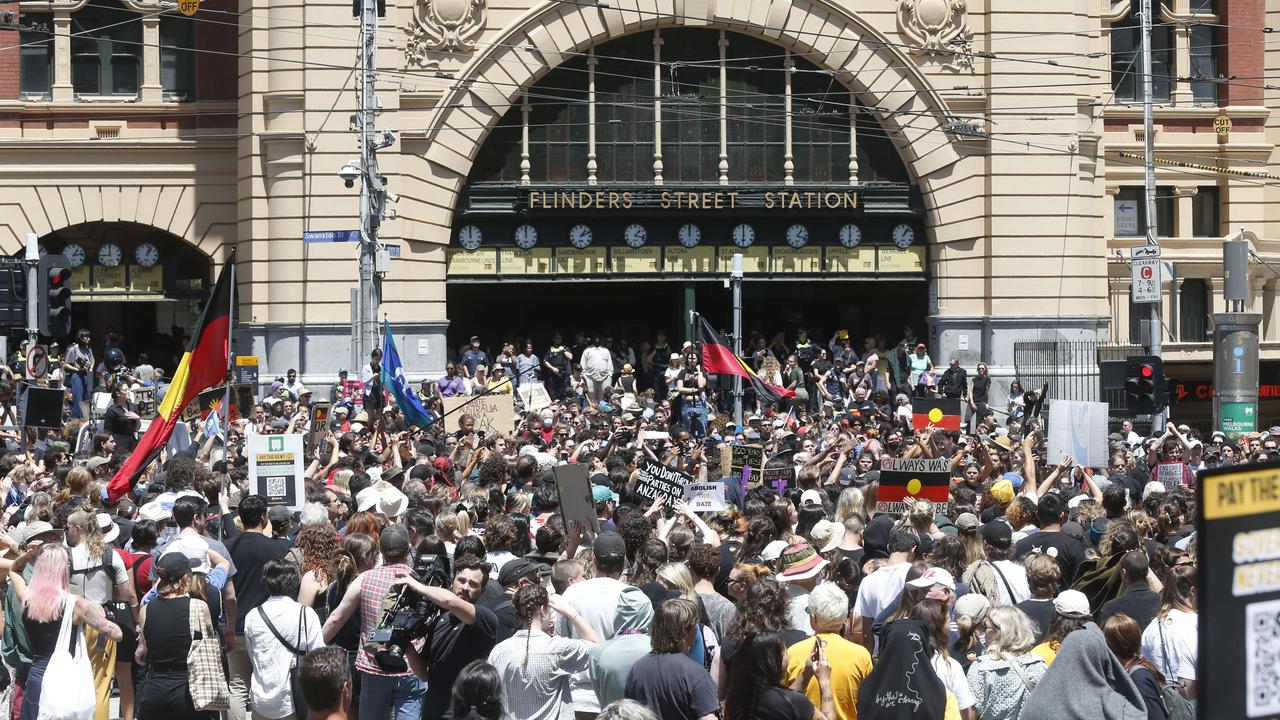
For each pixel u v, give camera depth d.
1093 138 43.38
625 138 42.94
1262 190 48.12
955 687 10.39
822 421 35.19
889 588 12.37
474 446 23.47
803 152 43.59
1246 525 5.52
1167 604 11.11
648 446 20.86
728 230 43.69
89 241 44.38
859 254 44.00
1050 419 21.52
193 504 13.41
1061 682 9.87
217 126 43.38
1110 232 47.00
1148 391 31.56
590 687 11.33
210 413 21.70
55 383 34.09
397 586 11.11
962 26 42.84
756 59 43.09
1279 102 49.50
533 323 52.34
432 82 41.12
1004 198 42.84
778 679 9.43
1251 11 47.66
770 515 14.09
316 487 19.45
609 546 11.84
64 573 12.27
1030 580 12.03
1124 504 16.08
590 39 41.91
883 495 16.67
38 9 42.75
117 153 43.25
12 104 42.69
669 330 52.94
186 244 44.56
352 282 40.81
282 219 40.78
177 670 12.10
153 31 43.28
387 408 28.73
